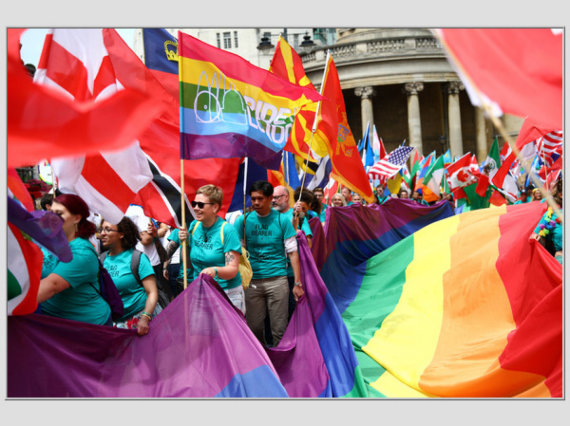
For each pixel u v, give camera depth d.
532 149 14.04
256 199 5.79
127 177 4.85
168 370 4.21
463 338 5.96
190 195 5.92
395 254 8.55
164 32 6.91
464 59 2.58
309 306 5.80
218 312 4.44
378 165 12.98
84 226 4.01
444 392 4.83
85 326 3.96
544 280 5.81
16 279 3.54
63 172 4.58
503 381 4.54
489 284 6.22
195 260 5.15
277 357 5.47
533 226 6.23
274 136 5.78
